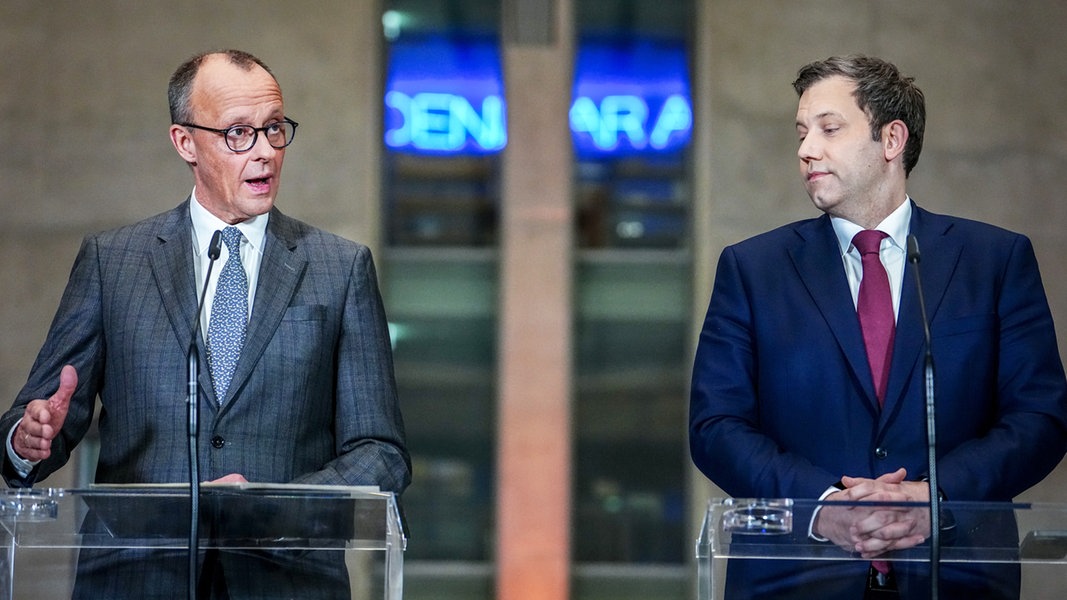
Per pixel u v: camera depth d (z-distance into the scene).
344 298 4.56
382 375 4.53
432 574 14.26
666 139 14.67
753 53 14.26
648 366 14.56
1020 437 4.15
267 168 4.45
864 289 4.43
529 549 14.15
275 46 14.12
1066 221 14.05
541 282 14.34
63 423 4.24
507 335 14.31
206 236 4.54
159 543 3.43
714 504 3.44
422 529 14.40
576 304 14.64
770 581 3.42
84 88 14.02
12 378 13.68
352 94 14.09
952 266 4.43
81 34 14.05
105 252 4.57
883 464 4.24
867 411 4.30
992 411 4.38
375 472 4.24
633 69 14.70
